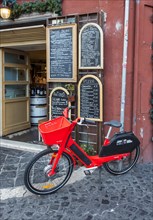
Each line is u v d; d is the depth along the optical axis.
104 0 4.34
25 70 6.80
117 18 4.28
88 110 4.45
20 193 3.55
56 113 4.73
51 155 3.54
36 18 4.98
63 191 3.59
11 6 5.14
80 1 4.57
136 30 4.27
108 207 3.19
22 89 6.80
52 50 4.62
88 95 4.41
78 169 4.28
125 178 3.97
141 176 4.05
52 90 4.72
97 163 3.64
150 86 4.53
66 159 3.59
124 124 4.47
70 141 3.47
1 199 3.40
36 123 7.50
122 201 3.32
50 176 3.46
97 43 4.21
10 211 3.13
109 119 4.52
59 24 4.50
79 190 3.61
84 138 4.63
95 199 3.38
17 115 6.64
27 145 5.48
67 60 4.49
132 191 3.57
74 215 3.04
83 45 4.33
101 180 3.89
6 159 4.79
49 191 3.50
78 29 4.40
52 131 3.28
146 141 4.61
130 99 4.45
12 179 3.96
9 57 6.23
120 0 4.23
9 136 6.22
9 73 6.30
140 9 4.24
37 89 7.53
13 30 5.24
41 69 8.45
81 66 4.39
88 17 4.33
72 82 4.53
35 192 3.43
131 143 3.84
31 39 5.33
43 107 7.59
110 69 4.41
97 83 4.31
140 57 4.36
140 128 4.52
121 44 4.30
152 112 4.54
